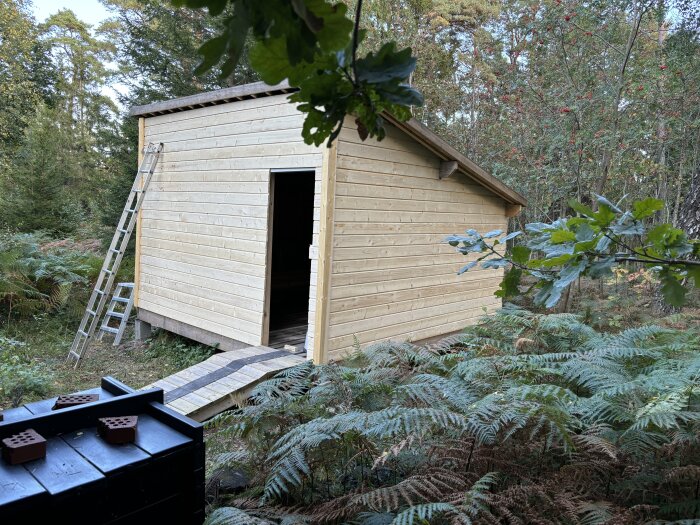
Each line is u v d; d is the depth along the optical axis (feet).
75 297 26.08
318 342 15.02
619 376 7.63
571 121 27.99
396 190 17.17
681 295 4.19
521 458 6.29
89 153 52.65
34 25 56.90
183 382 14.19
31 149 34.73
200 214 19.52
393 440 6.65
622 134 26.61
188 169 20.01
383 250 16.94
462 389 7.37
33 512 3.78
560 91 29.96
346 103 2.47
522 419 5.58
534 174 30.48
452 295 20.48
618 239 4.38
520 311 12.57
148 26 40.47
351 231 15.69
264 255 17.11
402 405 7.14
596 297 25.70
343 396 7.67
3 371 15.81
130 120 37.76
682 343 9.40
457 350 11.61
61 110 63.67
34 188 33.22
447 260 19.97
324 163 14.76
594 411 6.47
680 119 26.81
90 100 69.15
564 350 10.80
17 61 48.80
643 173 30.37
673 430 6.04
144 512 4.53
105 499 4.21
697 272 4.17
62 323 25.07
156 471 4.59
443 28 40.11
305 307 25.91
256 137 17.16
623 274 23.17
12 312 24.20
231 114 18.03
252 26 1.81
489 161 35.78
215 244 18.93
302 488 6.57
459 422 5.57
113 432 4.69
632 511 5.15
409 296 18.28
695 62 26.20
